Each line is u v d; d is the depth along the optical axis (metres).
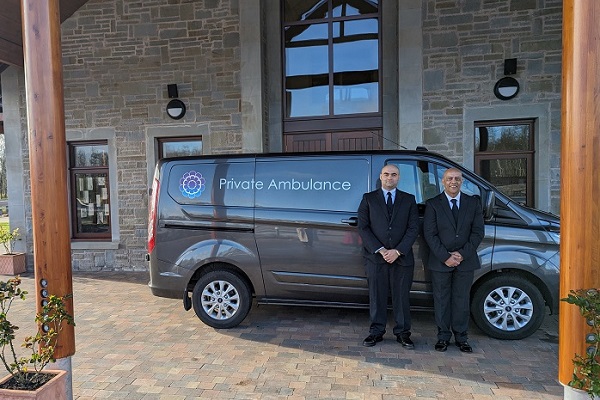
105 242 7.28
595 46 2.02
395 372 3.27
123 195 7.19
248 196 4.25
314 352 3.67
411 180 4.05
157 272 4.40
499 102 6.13
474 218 3.57
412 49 6.27
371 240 3.69
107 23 7.12
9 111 7.37
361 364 3.41
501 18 6.11
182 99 7.00
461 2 6.18
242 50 6.70
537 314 3.80
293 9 7.08
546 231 3.81
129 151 7.14
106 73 7.16
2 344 2.24
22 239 7.46
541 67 6.03
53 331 2.38
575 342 2.10
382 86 6.76
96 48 7.17
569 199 2.13
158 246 4.39
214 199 4.31
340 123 6.93
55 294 2.64
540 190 6.04
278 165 4.25
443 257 3.52
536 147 6.11
